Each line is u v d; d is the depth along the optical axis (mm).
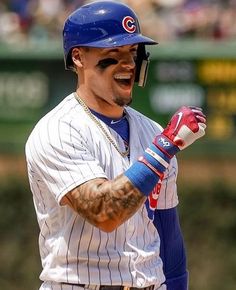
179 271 14555
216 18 42562
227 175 40688
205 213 39875
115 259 13203
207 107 39969
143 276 13461
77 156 12984
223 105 39906
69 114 13344
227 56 39531
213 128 40375
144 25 42188
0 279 40500
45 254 13570
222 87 39750
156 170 12648
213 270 39531
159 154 12711
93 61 13344
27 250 40562
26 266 40438
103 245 13180
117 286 13242
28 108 40844
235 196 39844
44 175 13180
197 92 39844
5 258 40562
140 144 13828
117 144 13461
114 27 13289
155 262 13852
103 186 12586
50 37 43062
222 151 40562
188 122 12828
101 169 13016
